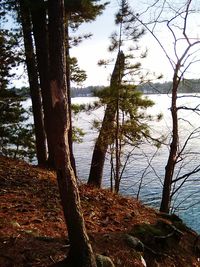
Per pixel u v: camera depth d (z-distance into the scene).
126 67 17.09
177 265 7.90
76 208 5.31
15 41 15.91
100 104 16.95
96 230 7.80
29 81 15.90
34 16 13.85
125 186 29.34
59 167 5.23
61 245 6.42
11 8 14.98
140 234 8.02
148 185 29.62
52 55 5.23
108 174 33.06
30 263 5.67
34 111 15.91
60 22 5.24
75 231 5.32
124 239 7.42
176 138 12.30
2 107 20.61
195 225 22.45
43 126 16.06
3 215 7.66
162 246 8.12
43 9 13.05
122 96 16.73
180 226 9.80
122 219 9.05
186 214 24.28
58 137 5.20
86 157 42.34
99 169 18.20
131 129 16.89
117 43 16.98
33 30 14.02
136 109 17.11
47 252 6.06
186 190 29.11
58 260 5.85
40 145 15.97
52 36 5.23
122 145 17.80
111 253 6.80
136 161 36.31
